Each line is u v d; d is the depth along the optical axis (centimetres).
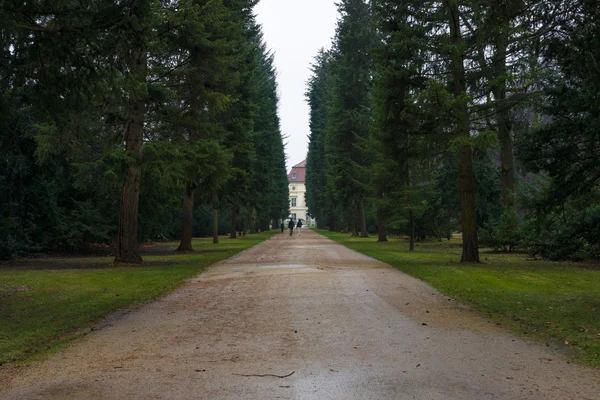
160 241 4516
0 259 2027
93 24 807
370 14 3934
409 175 2636
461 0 1616
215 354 566
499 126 1789
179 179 1534
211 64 1791
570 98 1430
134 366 520
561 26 1012
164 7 1708
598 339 632
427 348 588
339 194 4125
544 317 789
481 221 3066
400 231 3753
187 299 994
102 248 2964
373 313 817
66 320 782
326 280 1262
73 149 1627
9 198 2036
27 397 423
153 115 1869
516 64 1597
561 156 1473
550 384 451
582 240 1878
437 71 1795
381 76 1845
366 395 420
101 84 893
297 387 442
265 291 1083
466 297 993
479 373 485
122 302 955
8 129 1352
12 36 787
